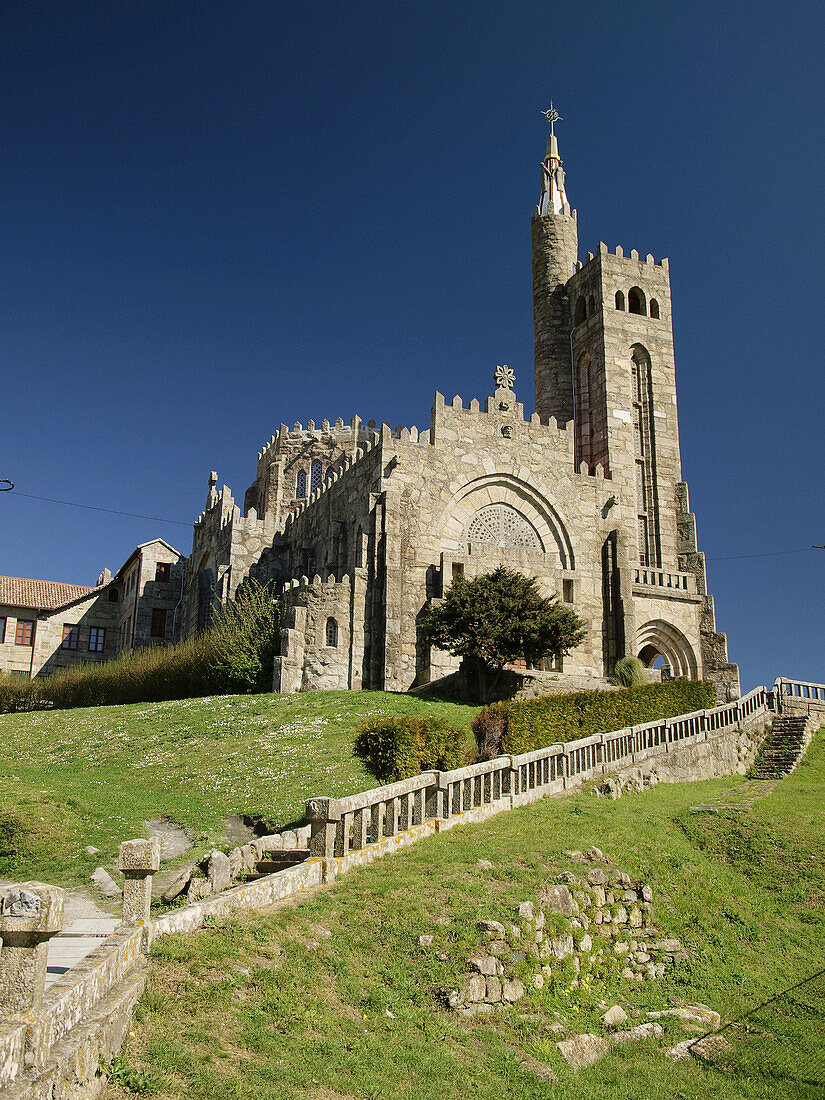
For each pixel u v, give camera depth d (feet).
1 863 62.90
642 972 54.85
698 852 73.10
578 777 88.84
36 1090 25.89
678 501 204.64
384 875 52.90
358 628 141.79
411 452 154.40
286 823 70.79
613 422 205.05
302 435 268.82
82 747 115.96
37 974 27.58
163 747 106.52
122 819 73.26
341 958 42.83
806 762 119.85
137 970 36.14
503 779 75.87
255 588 178.29
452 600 131.95
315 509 182.70
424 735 76.18
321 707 115.55
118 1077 30.37
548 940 50.19
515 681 138.00
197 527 229.45
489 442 161.79
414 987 42.68
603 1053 44.14
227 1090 31.58
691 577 192.44
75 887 56.90
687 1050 45.83
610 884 58.70
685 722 114.32
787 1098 42.16
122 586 258.78
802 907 66.33
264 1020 36.52
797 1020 50.72
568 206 241.96
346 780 81.05
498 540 159.74
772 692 137.59
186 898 49.52
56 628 248.93
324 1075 34.40
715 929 60.85
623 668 146.10
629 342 212.43
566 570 158.61
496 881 54.03
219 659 146.82
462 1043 40.29
